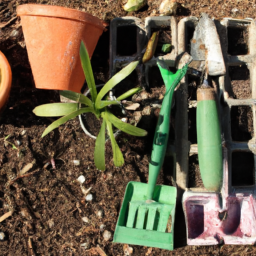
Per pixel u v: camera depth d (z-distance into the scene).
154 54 0.49
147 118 0.48
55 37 0.41
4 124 0.50
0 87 0.43
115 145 0.41
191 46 0.47
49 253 0.49
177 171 0.48
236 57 0.48
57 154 0.50
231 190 0.47
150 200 0.46
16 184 0.50
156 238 0.45
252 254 0.49
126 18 0.49
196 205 0.48
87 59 0.40
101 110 0.43
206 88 0.44
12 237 0.49
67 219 0.49
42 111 0.41
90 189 0.50
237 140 0.49
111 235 0.49
